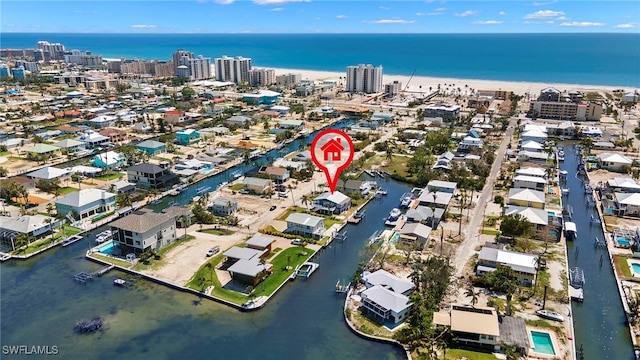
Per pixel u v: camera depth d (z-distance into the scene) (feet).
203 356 296.71
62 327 324.19
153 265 397.19
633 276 374.22
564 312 327.06
